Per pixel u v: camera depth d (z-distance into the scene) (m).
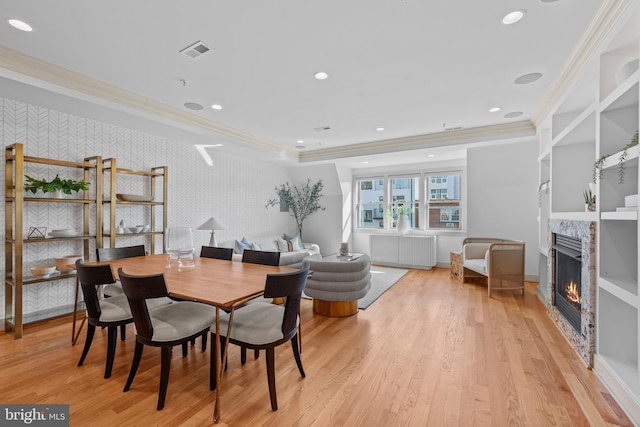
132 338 2.80
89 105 3.02
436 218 6.52
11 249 2.97
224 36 2.17
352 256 4.50
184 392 1.95
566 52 2.40
